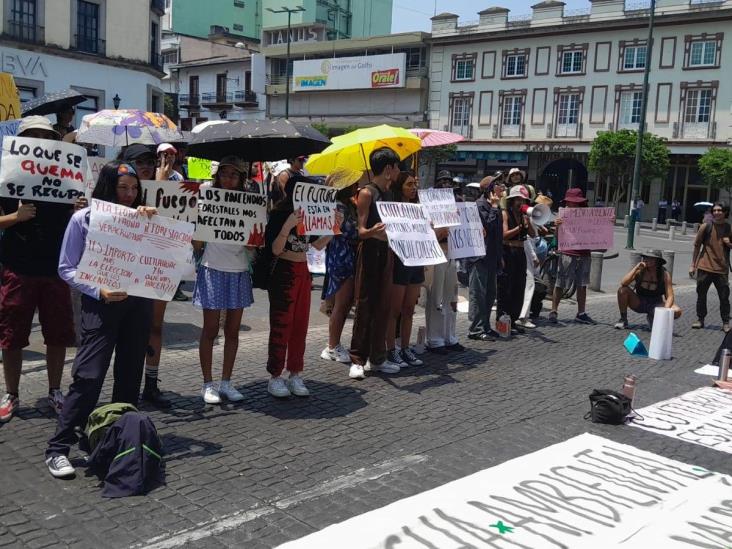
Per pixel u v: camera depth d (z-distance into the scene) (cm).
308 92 5331
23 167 466
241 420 527
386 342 699
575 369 738
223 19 7094
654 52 3869
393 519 376
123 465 394
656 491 431
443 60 4662
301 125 563
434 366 720
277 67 5616
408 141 726
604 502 412
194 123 6153
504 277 884
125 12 3114
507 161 4462
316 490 413
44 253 482
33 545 335
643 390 668
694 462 488
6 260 481
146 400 551
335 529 362
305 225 552
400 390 628
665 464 477
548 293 1198
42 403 524
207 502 390
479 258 838
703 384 701
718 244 1006
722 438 539
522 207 882
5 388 554
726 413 603
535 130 4303
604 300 1252
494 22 4412
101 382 417
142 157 520
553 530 374
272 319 573
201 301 539
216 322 546
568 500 412
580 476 448
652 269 955
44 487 396
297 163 735
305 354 739
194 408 547
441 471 450
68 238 418
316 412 554
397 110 4931
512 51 4347
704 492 432
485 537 363
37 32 2797
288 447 478
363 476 436
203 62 5928
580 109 4134
